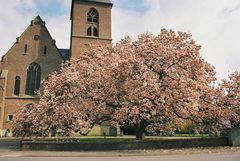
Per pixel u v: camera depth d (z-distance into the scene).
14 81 47.66
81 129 25.64
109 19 54.97
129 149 22.78
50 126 25.50
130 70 25.47
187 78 24.97
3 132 44.47
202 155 18.19
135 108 23.44
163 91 23.86
